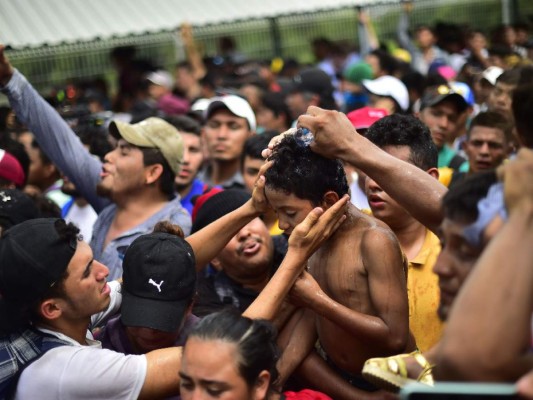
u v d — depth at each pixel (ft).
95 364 9.25
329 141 9.18
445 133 19.29
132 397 9.29
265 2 38.01
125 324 9.77
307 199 9.57
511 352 6.02
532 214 6.29
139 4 35.40
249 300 12.53
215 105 19.95
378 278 9.43
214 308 12.21
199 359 8.21
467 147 16.01
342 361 10.06
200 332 8.34
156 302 9.76
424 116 19.51
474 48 38.55
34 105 15.16
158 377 9.32
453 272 7.06
